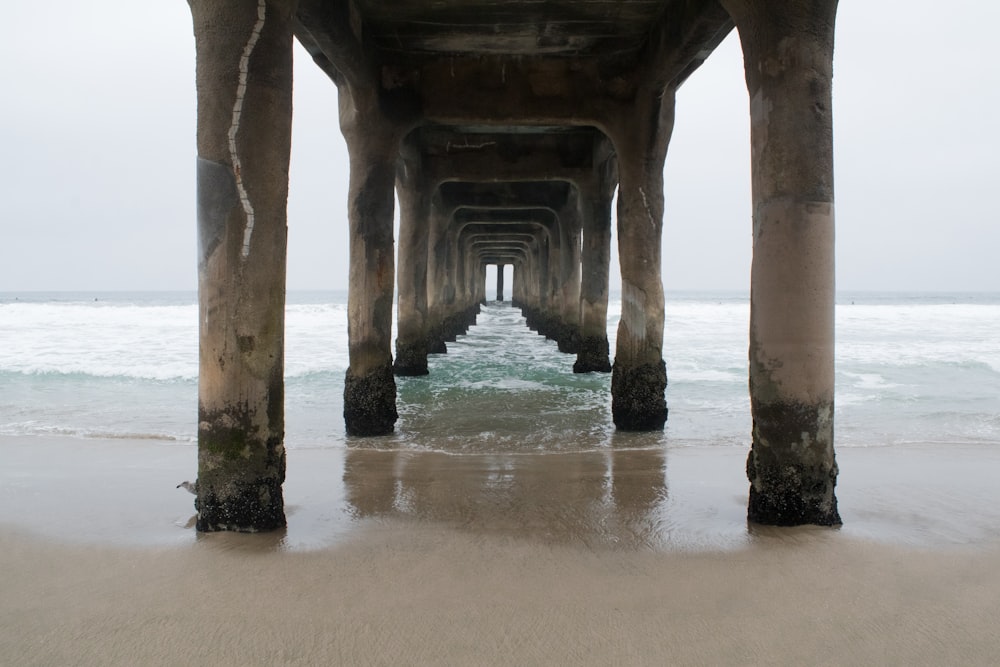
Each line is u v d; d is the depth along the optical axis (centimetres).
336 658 297
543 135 1393
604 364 1466
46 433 823
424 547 430
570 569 393
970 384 1261
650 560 407
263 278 445
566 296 1900
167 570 388
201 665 292
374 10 787
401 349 1412
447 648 304
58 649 305
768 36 465
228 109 435
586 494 561
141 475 625
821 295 459
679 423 904
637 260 877
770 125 466
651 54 834
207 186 438
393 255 871
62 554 413
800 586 370
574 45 884
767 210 468
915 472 641
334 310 4122
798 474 464
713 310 4656
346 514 503
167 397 1098
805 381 458
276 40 449
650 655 300
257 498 451
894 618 334
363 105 858
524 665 291
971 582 375
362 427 817
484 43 876
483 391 1187
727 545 430
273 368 454
